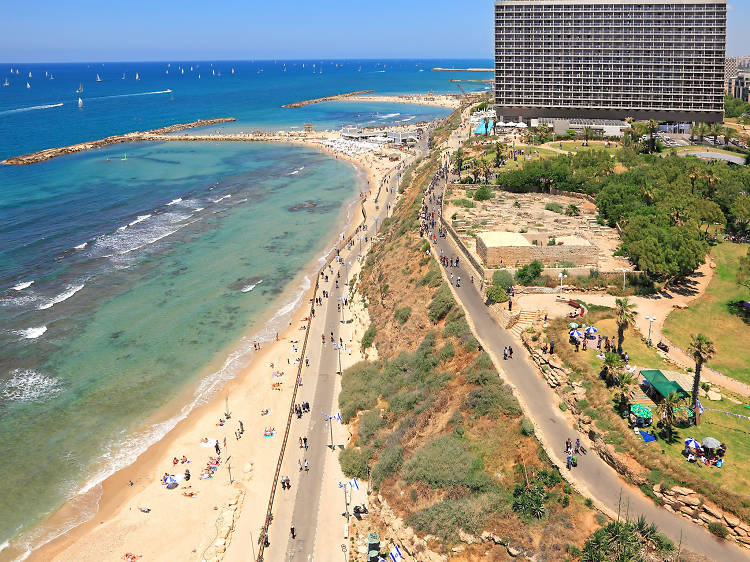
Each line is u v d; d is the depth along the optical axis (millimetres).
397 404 60812
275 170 195500
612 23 179250
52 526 52125
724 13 172875
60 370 75500
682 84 179500
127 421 66375
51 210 142000
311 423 64125
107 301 95000
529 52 186625
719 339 61281
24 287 98125
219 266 110625
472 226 93688
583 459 44250
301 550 47594
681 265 72000
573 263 74812
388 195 153500
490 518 41500
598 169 122062
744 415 47750
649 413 45688
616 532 36594
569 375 52031
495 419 50031
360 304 90062
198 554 48812
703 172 107438
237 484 56688
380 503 48938
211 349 81562
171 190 166000
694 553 35750
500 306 66562
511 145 159250
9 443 62062
